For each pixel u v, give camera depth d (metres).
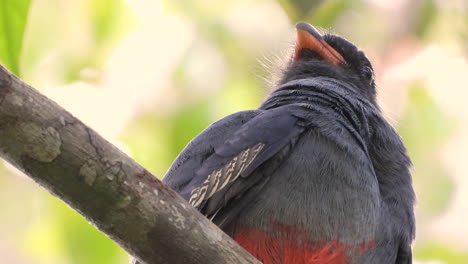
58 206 11.85
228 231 8.83
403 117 12.50
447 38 12.39
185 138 12.04
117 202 6.90
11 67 7.66
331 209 8.77
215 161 8.98
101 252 11.64
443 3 12.34
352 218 8.81
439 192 12.68
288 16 12.48
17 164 6.73
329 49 11.36
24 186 11.98
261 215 8.74
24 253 11.87
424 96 12.53
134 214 6.96
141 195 6.96
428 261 12.62
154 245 7.06
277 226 8.73
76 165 6.76
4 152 6.68
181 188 9.19
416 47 12.40
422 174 12.67
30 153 6.68
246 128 9.11
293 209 8.74
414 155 12.66
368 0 12.45
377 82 12.09
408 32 12.35
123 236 7.01
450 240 12.65
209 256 7.17
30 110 6.65
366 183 8.98
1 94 6.56
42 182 6.79
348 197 8.84
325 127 9.13
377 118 10.02
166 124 12.05
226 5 12.59
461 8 12.30
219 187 8.85
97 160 6.81
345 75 11.11
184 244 7.11
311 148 8.98
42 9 12.02
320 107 9.43
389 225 9.27
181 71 12.24
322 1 12.45
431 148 12.66
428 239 12.66
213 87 12.27
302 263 8.77
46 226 11.87
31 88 6.70
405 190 9.68
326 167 8.89
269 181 8.85
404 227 9.45
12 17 7.67
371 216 8.94
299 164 8.88
